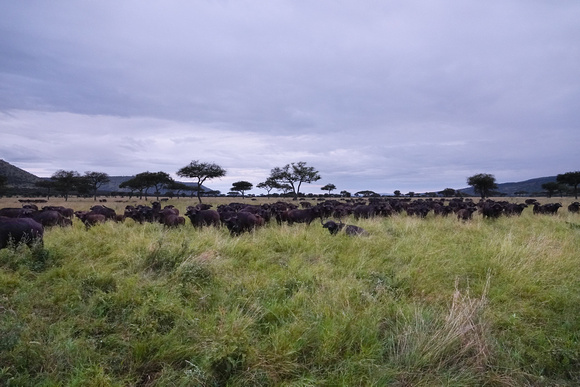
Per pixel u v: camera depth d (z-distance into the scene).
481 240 9.81
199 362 3.49
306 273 6.28
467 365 3.56
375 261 7.44
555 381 3.45
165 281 5.74
